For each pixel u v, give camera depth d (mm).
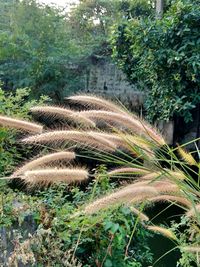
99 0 9312
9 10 7715
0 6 7871
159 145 1347
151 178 1284
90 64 7102
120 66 5848
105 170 2320
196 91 4801
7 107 3012
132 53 5570
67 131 1366
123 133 1378
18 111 3012
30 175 1292
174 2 5195
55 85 6793
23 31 7109
